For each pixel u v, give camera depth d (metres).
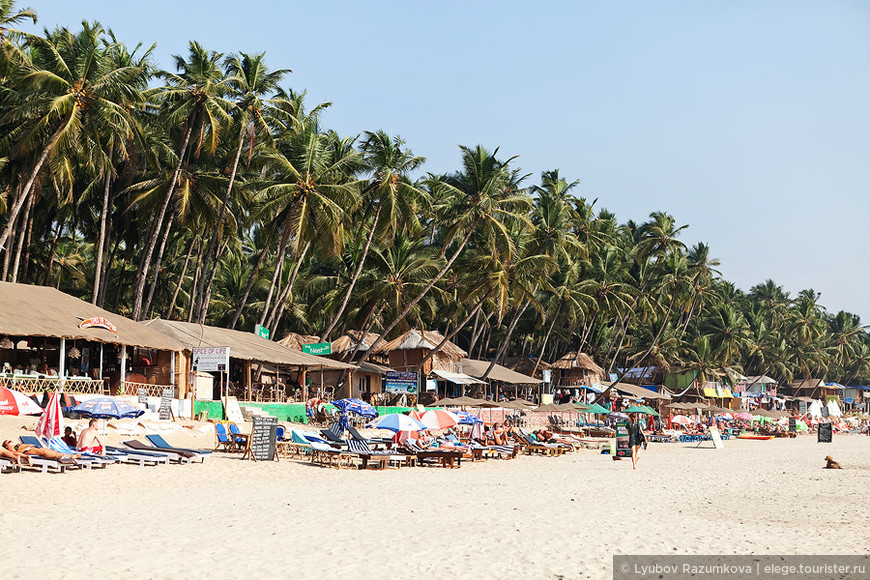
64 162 35.62
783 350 124.94
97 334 32.50
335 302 55.47
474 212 48.19
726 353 105.06
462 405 48.19
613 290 77.06
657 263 84.62
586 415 65.25
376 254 52.25
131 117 37.56
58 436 21.88
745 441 60.09
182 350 37.19
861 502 19.03
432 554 11.40
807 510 17.31
